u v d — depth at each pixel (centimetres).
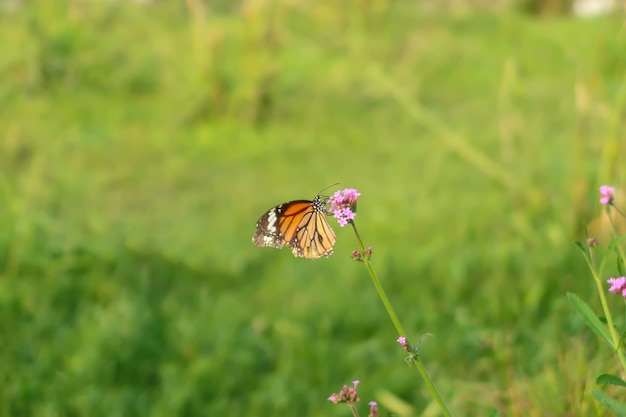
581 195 1026
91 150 1370
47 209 1105
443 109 1603
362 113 1585
